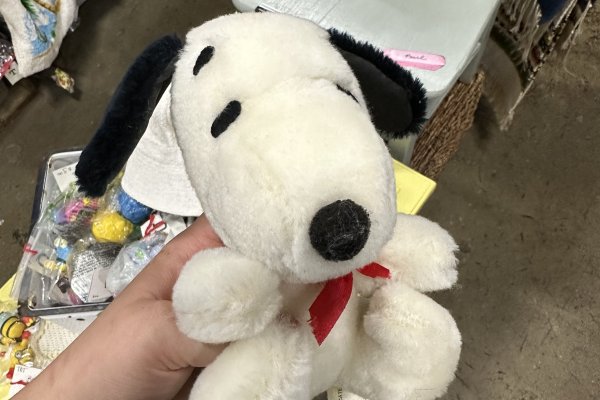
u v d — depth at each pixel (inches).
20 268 37.1
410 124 18.3
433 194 57.0
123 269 34.4
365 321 19.9
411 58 32.6
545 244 54.2
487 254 54.1
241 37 16.6
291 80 15.6
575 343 50.3
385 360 20.5
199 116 16.3
